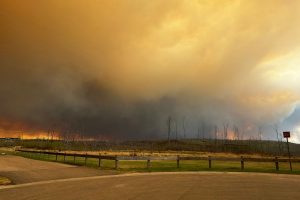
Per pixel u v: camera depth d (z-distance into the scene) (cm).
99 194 1288
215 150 12494
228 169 2691
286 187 1506
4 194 1301
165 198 1183
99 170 2508
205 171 2500
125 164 3378
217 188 1466
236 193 1310
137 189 1436
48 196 1241
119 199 1162
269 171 2506
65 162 3491
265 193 1313
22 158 4375
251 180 1809
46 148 10538
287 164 4094
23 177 1983
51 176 2055
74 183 1677
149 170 2547
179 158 2916
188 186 1540
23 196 1247
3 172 2284
